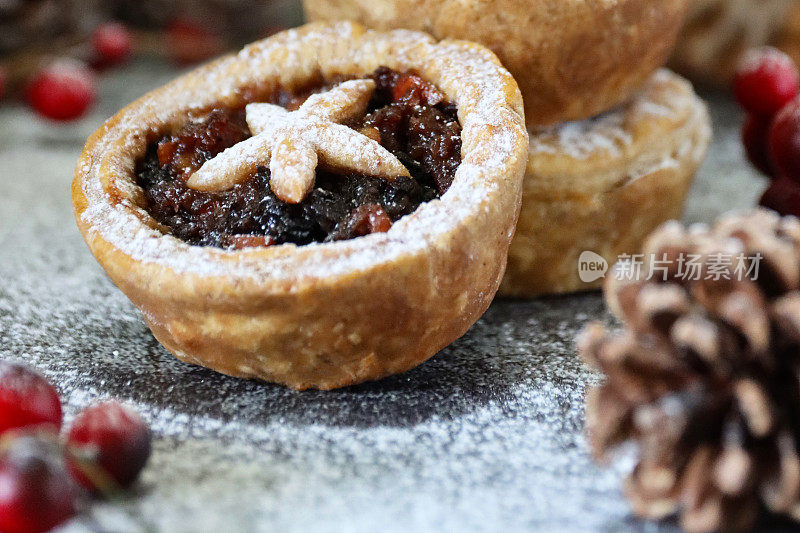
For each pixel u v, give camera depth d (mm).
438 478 278
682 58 421
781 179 334
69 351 310
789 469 260
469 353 311
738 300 263
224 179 303
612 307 273
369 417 292
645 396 268
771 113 348
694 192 372
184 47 442
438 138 306
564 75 321
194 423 290
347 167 301
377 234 287
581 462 282
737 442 262
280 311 283
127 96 431
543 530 268
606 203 325
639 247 335
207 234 300
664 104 341
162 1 446
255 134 311
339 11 331
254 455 282
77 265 344
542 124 328
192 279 284
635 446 271
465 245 289
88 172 309
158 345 313
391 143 310
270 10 462
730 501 264
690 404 264
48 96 400
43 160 395
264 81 324
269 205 296
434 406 295
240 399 296
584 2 315
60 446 266
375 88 319
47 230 359
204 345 293
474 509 271
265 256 284
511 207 298
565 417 293
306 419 291
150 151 318
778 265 264
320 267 283
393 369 297
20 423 276
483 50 317
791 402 264
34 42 413
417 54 319
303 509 271
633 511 271
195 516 269
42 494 260
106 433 269
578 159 321
